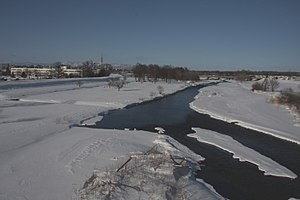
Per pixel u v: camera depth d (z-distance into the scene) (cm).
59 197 1923
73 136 3450
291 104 6506
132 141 3319
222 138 3800
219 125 4684
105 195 1844
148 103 7131
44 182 2142
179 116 5375
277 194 2270
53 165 2466
